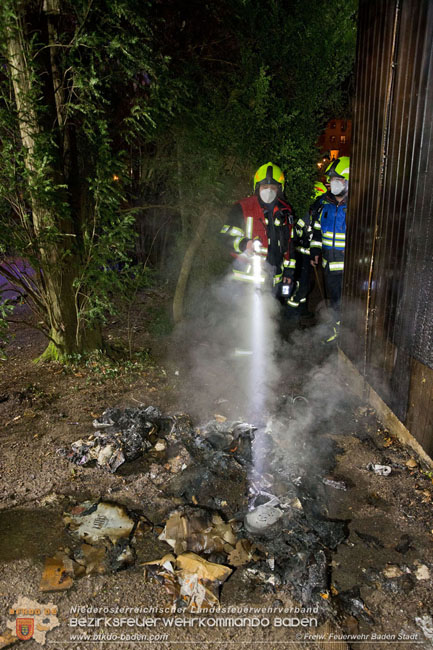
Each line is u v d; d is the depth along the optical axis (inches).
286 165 204.5
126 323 236.7
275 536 100.7
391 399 138.9
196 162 208.7
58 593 88.4
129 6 150.3
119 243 164.1
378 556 98.2
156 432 140.6
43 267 169.3
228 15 200.4
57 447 133.7
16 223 163.3
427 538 102.9
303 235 213.6
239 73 205.8
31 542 100.5
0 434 140.3
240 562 95.4
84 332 190.7
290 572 92.7
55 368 184.5
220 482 119.7
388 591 89.9
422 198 114.6
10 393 163.3
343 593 89.5
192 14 202.2
